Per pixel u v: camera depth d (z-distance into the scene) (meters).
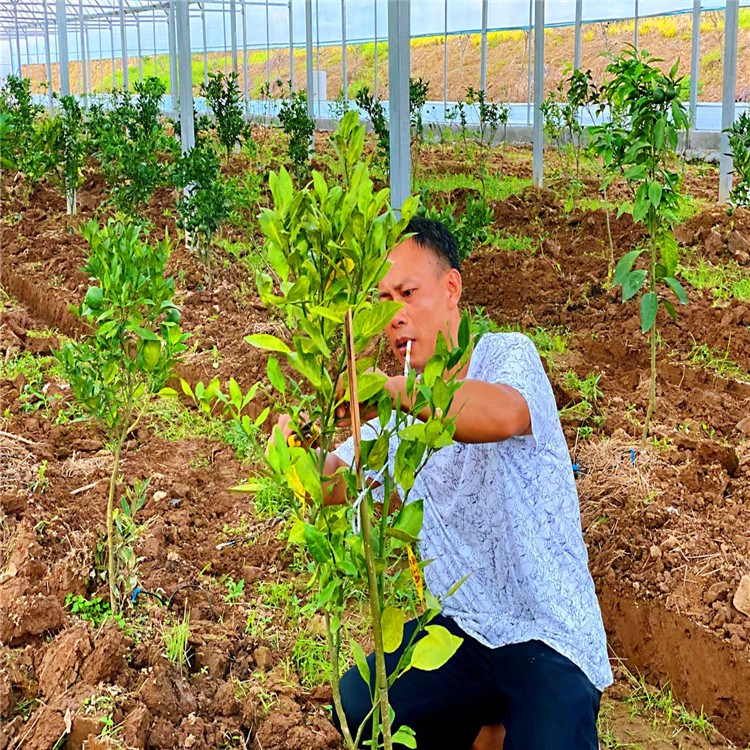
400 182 6.05
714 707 3.60
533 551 2.42
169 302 3.49
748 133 9.22
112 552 3.73
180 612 3.93
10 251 9.48
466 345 1.76
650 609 3.93
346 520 1.80
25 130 12.42
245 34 25.00
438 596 2.57
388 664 2.61
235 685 3.44
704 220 9.55
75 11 29.33
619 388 6.01
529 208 11.13
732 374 6.13
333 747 3.21
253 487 1.88
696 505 4.50
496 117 16.48
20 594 3.67
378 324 1.69
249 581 4.28
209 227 8.43
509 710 2.40
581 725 2.28
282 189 1.65
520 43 28.72
